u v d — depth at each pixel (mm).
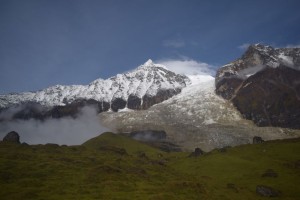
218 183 190500
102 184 140125
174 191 145125
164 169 196250
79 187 134000
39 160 170625
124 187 139000
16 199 115812
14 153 179125
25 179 138750
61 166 161750
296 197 171625
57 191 127062
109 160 189250
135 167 179500
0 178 138000
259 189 177125
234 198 157125
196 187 156375
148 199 124125
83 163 173250
